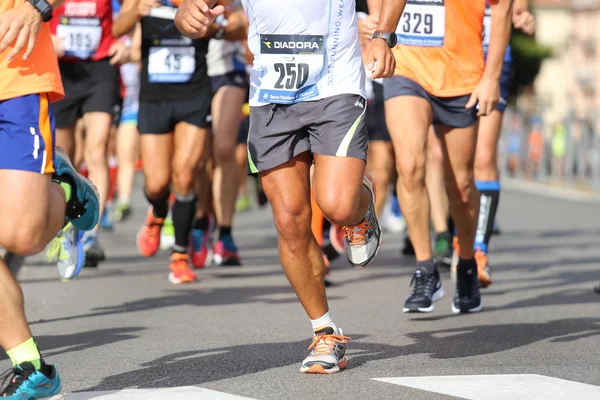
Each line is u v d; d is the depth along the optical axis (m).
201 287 24.62
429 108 18.80
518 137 100.44
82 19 26.08
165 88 25.17
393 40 14.52
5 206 11.92
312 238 14.43
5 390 11.93
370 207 14.88
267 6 13.99
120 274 27.17
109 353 16.05
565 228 45.12
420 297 18.91
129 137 39.84
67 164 13.34
